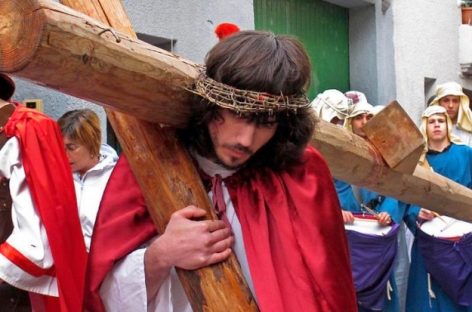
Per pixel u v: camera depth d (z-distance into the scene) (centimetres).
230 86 134
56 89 129
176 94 141
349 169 231
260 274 144
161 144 152
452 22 849
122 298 150
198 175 152
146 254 146
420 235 410
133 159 152
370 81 701
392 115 235
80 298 206
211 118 139
